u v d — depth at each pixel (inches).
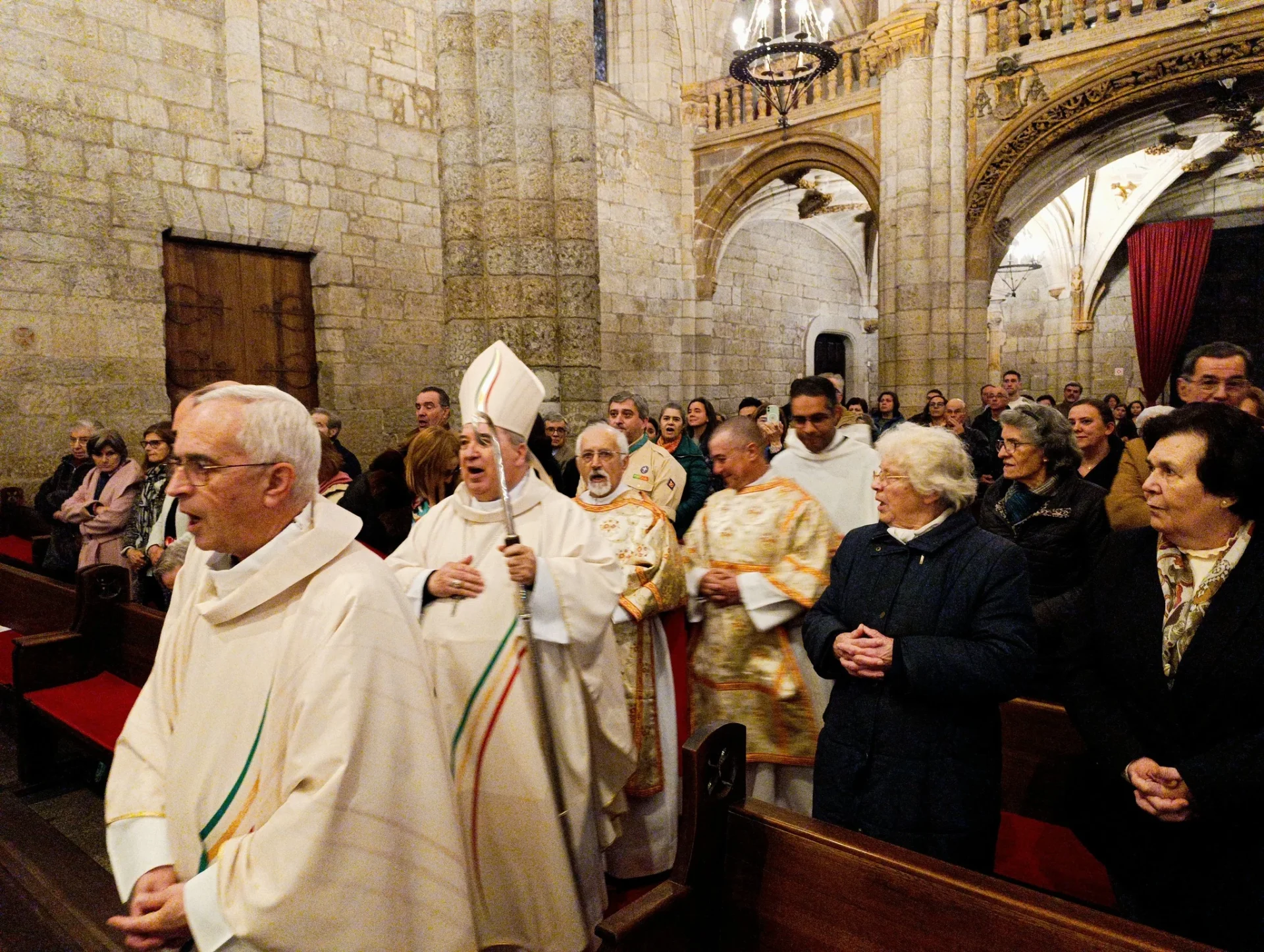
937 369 369.7
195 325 314.7
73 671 144.0
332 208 350.0
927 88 366.9
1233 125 378.9
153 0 292.4
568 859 86.0
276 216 331.3
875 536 81.9
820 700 100.7
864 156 413.4
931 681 70.6
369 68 362.6
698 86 494.9
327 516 57.1
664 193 492.4
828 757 78.3
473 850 85.4
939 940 55.7
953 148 365.1
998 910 53.6
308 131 340.8
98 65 279.6
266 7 324.2
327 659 51.6
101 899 85.2
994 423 277.4
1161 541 70.2
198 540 54.7
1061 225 606.9
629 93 487.2
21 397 264.2
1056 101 341.4
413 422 383.6
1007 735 96.3
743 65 297.7
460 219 198.7
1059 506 108.0
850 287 664.4
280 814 48.8
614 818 96.4
